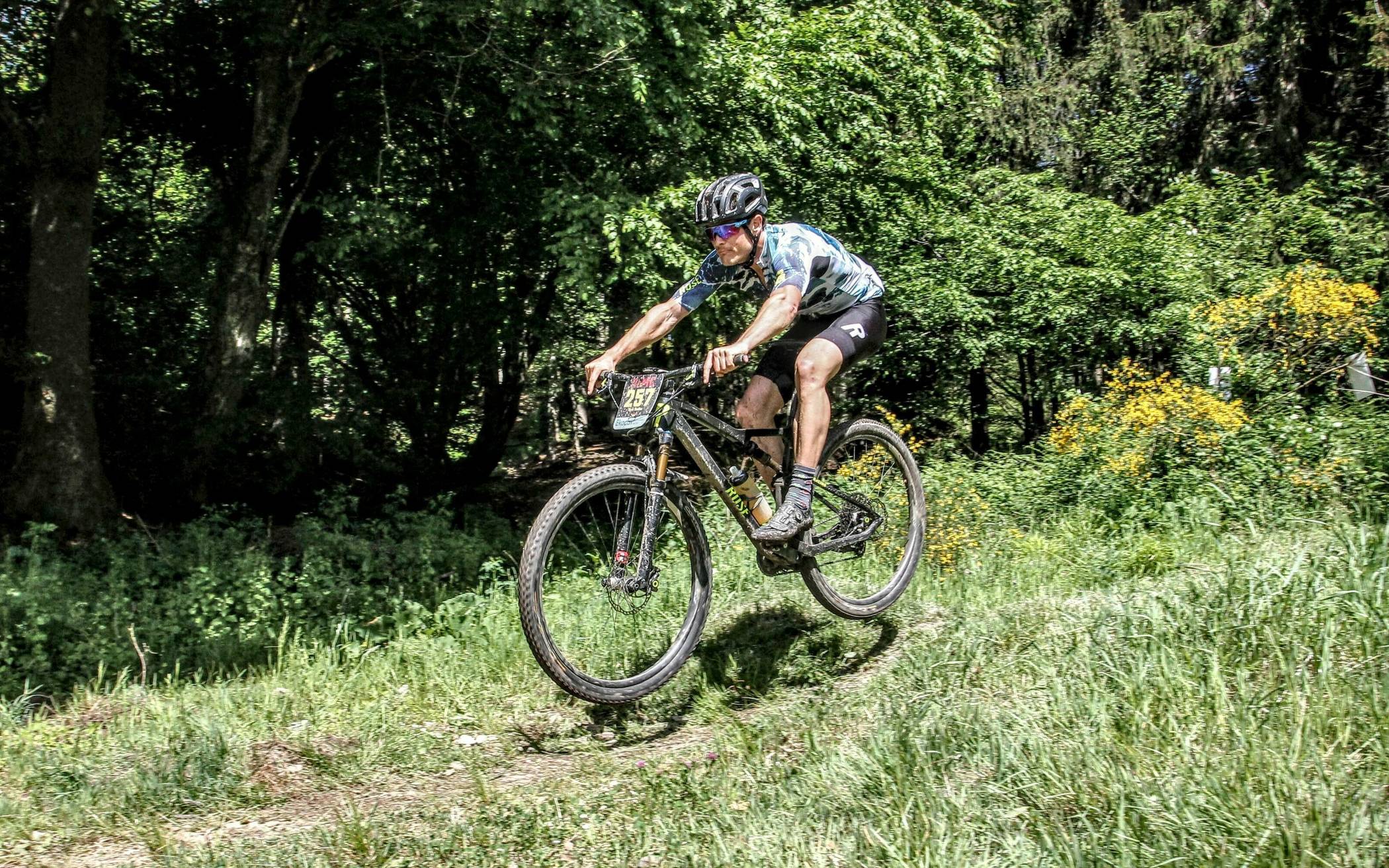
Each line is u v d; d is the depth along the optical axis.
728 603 5.51
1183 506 7.25
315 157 13.22
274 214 12.69
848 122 12.61
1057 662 3.77
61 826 3.41
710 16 11.78
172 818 3.52
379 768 3.97
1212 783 2.66
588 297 11.87
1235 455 7.79
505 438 16.09
